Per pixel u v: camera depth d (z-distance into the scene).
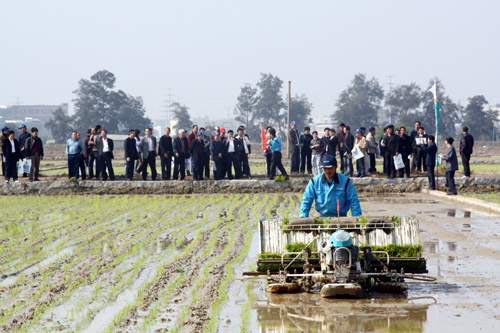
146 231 51.19
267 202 70.81
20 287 32.56
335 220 31.33
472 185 79.75
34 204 71.50
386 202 69.00
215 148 83.06
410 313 26.86
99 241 46.59
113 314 27.47
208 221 56.31
